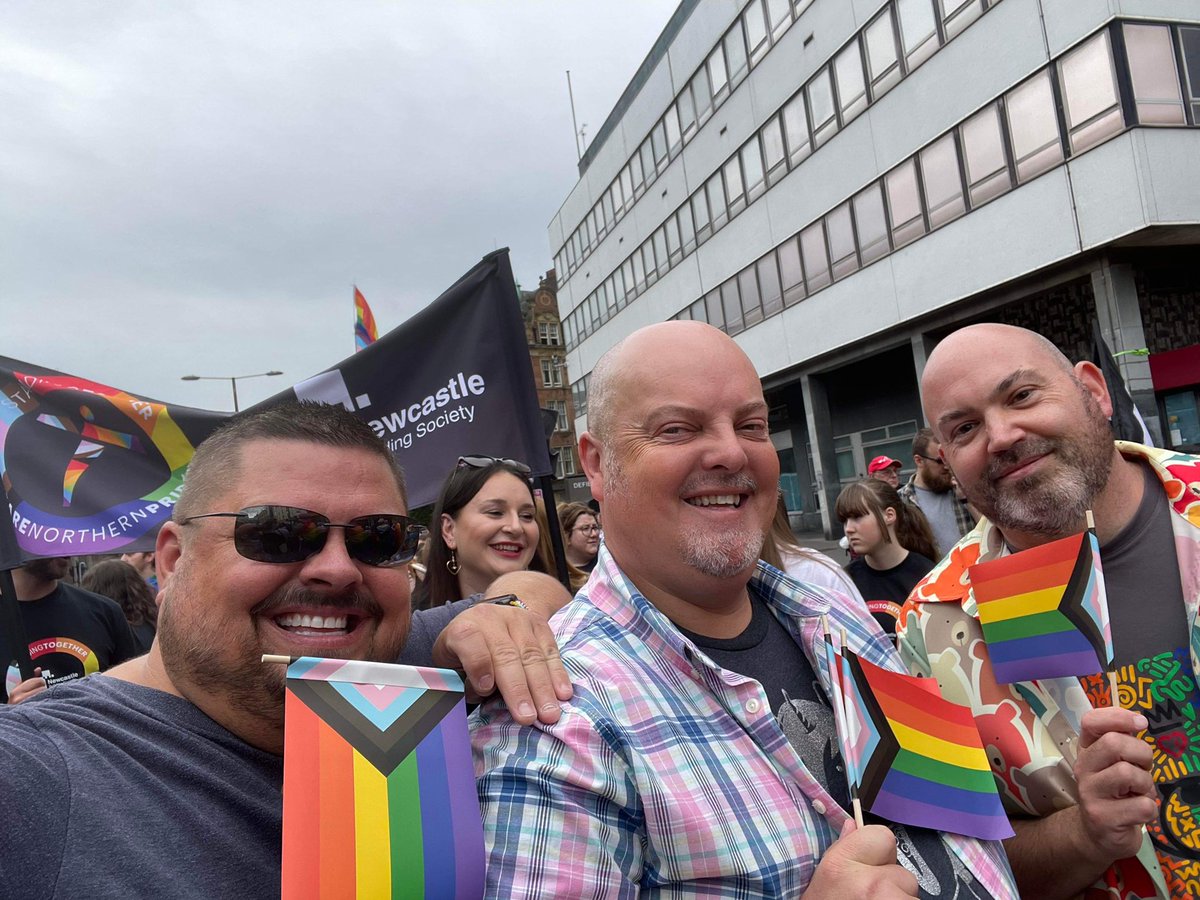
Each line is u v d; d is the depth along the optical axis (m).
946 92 13.81
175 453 3.21
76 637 3.85
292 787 1.03
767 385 20.36
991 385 1.87
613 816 1.18
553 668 1.30
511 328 2.89
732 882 1.18
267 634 1.33
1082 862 1.55
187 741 1.25
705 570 1.42
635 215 25.36
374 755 1.09
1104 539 1.89
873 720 1.38
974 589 1.76
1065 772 1.68
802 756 1.41
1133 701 1.77
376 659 1.44
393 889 1.02
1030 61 12.32
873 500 4.09
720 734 1.32
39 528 3.06
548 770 1.16
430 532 3.26
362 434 1.49
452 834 1.08
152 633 4.74
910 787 1.37
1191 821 1.66
